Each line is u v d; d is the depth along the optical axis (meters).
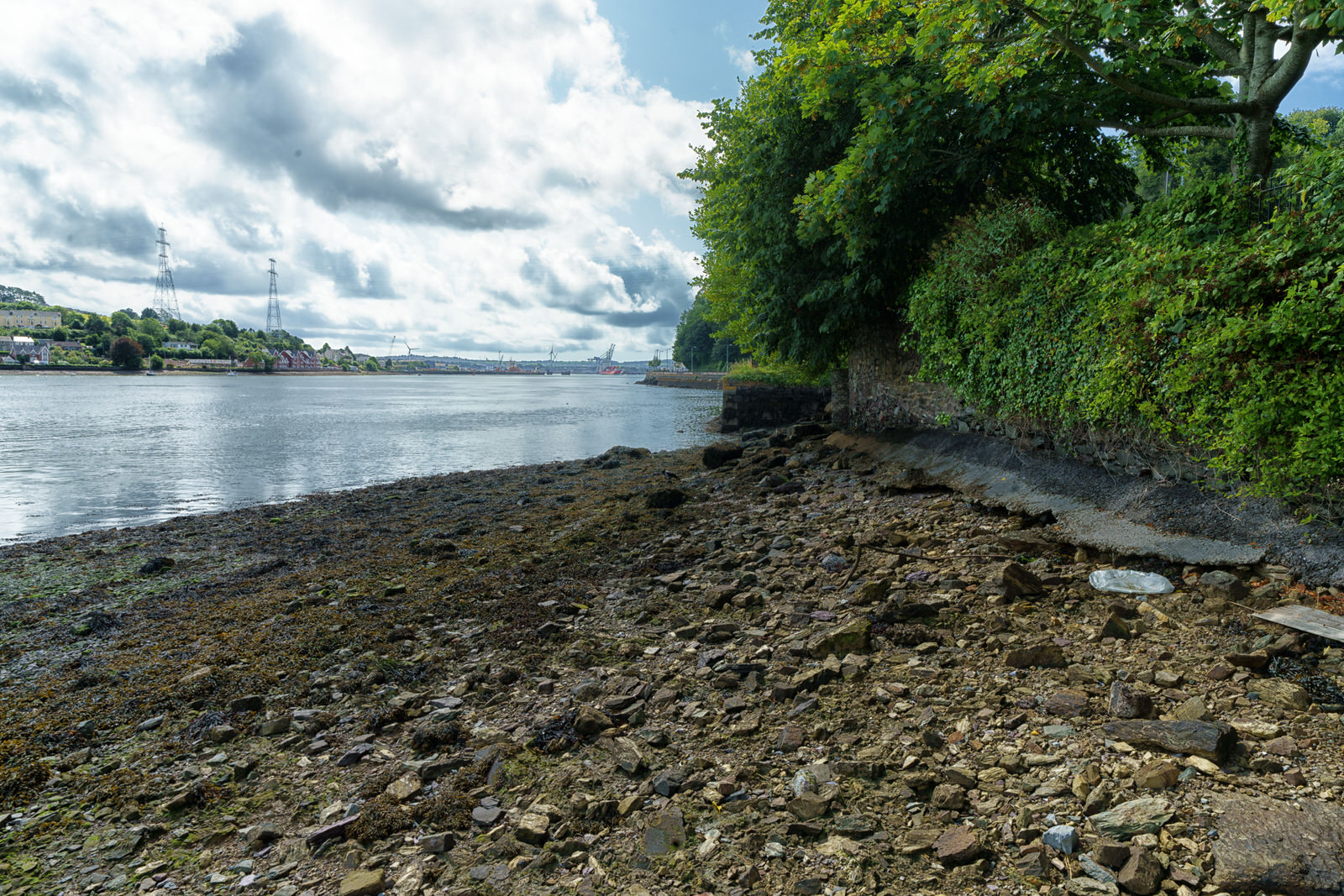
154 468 22.08
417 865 3.36
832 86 11.04
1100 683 4.29
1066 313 8.14
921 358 12.97
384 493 17.08
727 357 118.00
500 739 4.55
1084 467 7.91
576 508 12.98
